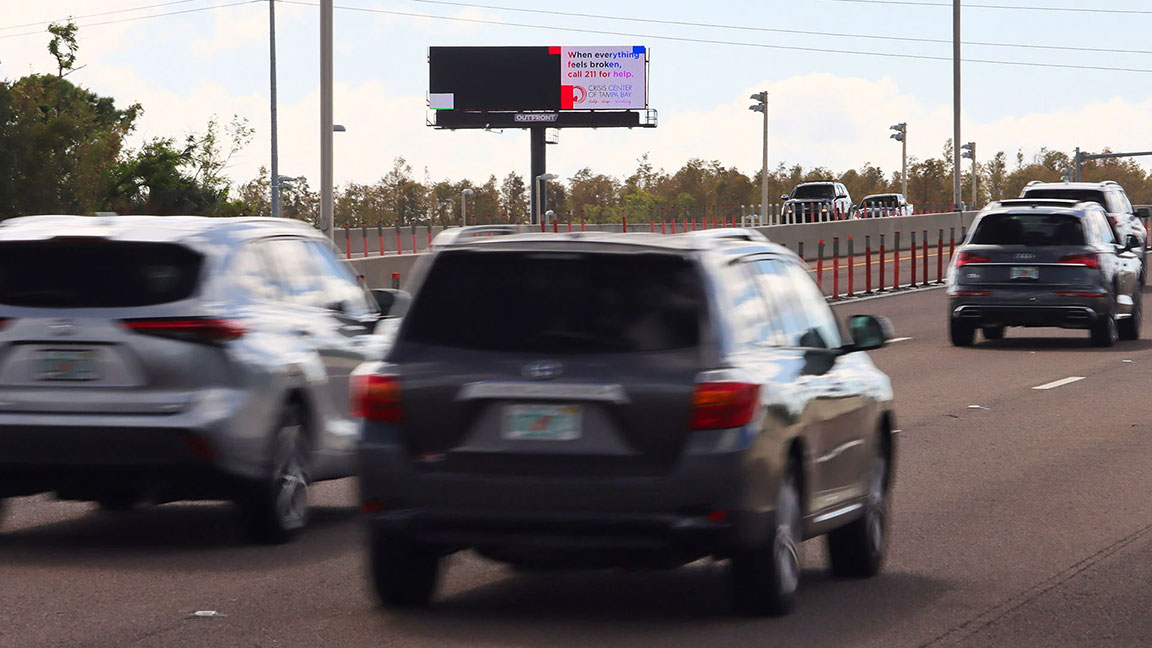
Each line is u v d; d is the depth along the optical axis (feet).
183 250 42.65
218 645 32.30
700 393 32.12
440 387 32.99
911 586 38.65
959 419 73.26
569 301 33.06
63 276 42.19
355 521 47.96
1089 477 56.54
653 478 32.12
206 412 41.50
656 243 33.22
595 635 33.17
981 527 46.98
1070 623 34.55
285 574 39.75
